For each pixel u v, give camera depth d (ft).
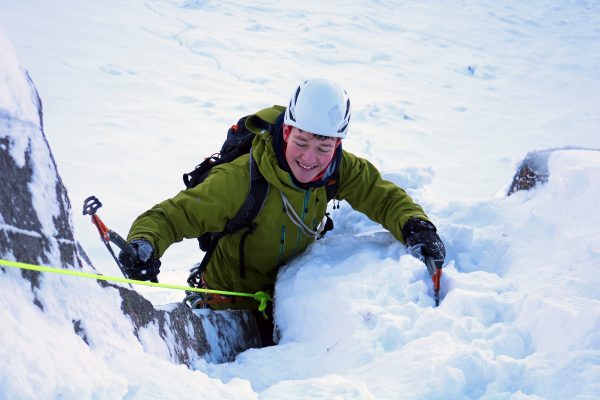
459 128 35.04
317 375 5.62
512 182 9.29
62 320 3.80
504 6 67.26
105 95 31.24
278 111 7.84
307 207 7.82
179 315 5.86
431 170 10.46
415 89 41.57
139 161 23.65
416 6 63.41
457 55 50.85
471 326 5.56
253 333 7.81
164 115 29.43
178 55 40.57
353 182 8.34
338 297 6.49
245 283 8.36
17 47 35.88
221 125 29.01
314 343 6.24
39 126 4.17
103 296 4.40
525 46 56.08
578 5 70.64
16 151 3.88
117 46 39.65
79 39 39.50
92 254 16.16
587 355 4.72
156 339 5.01
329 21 53.67
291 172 7.39
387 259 7.20
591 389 4.44
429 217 8.72
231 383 4.40
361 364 5.39
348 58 45.98
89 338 3.99
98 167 22.59
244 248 8.01
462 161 30.32
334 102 7.06
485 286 6.45
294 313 6.98
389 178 10.23
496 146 32.91
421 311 5.98
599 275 6.06
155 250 6.97
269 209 7.66
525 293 5.89
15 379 3.09
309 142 7.09
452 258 7.79
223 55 41.70
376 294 6.49
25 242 3.77
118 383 3.61
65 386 3.33
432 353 5.04
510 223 7.98
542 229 7.58
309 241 8.25
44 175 4.10
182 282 13.16
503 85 45.16
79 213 18.33
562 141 34.45
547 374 4.64
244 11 53.78
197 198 7.39
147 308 5.11
